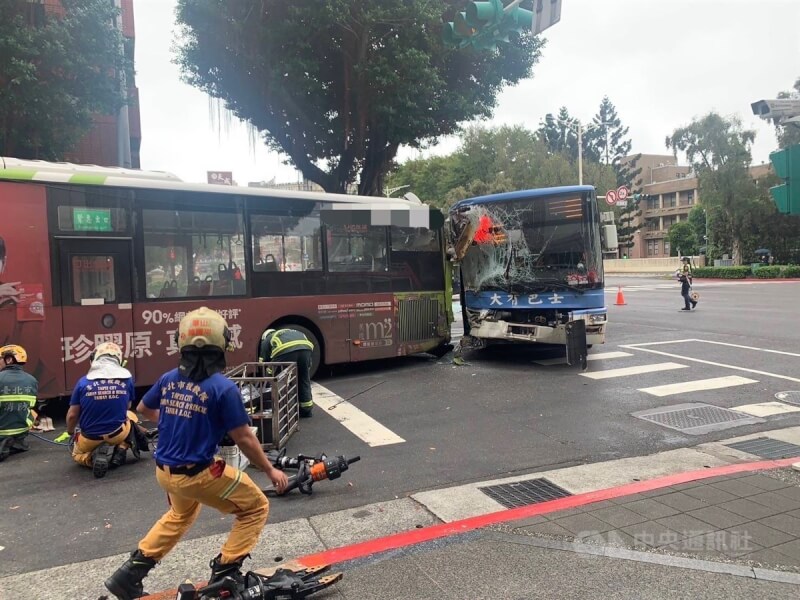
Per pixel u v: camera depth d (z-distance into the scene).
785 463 5.30
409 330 10.41
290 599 3.07
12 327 6.90
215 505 3.02
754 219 48.66
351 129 15.64
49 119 10.89
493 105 16.91
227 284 8.43
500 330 10.59
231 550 3.05
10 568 3.67
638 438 6.22
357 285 9.74
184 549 3.83
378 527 4.14
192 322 2.99
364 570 3.49
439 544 3.81
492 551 3.70
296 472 5.12
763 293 27.03
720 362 10.17
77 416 5.41
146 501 4.77
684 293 19.19
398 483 5.03
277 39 13.62
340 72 15.06
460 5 13.79
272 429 5.76
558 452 5.82
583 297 9.74
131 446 5.72
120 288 7.57
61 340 7.16
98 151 18.44
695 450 5.78
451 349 12.07
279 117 15.83
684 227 66.50
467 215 10.85
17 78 10.04
